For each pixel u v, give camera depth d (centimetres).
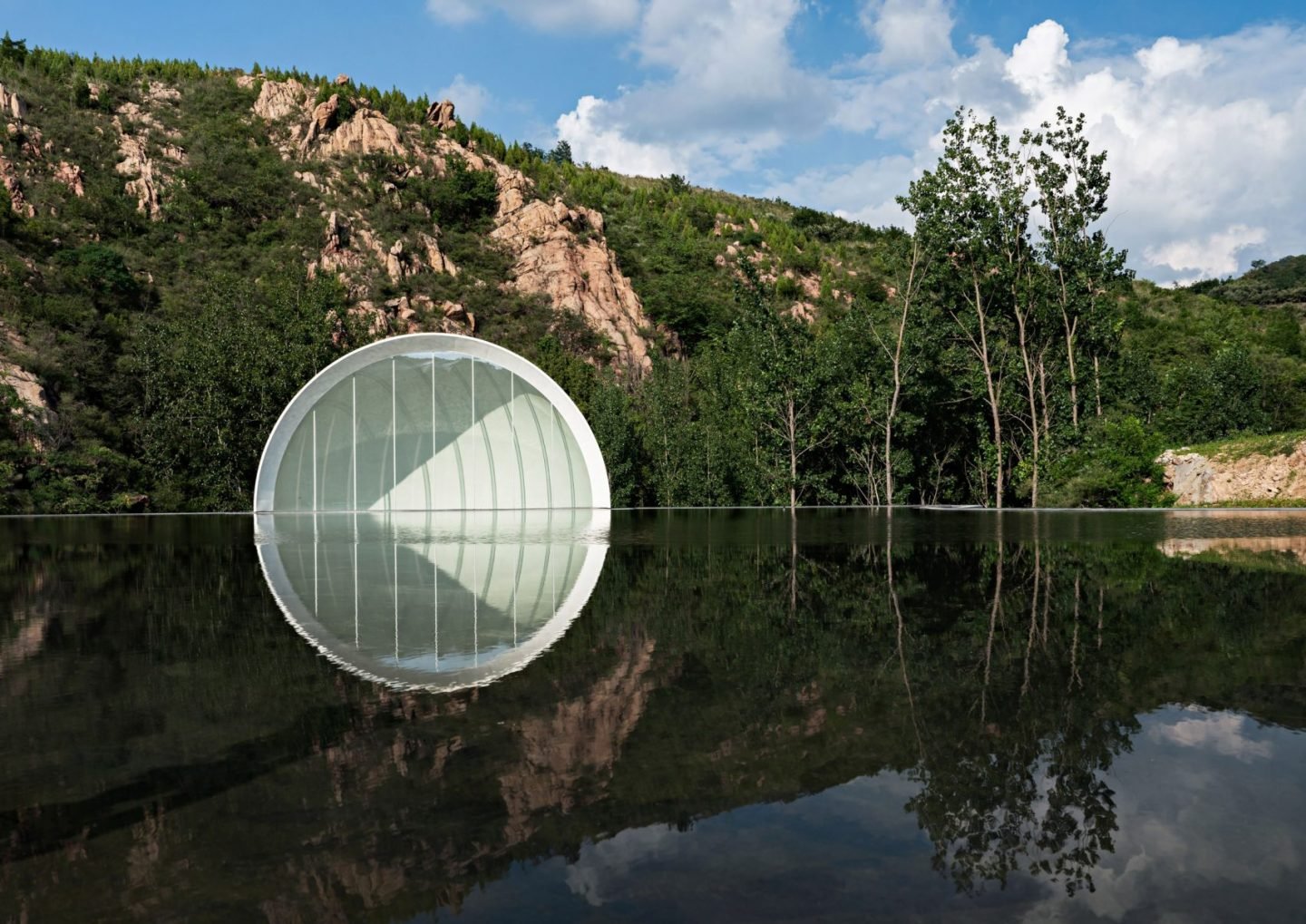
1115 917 172
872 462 3716
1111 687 370
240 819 237
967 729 310
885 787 253
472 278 6162
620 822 231
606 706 350
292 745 305
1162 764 270
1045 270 3262
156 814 242
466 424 3014
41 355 3366
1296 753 280
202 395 3166
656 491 3894
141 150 5994
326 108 6938
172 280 4850
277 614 618
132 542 1391
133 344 3662
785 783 259
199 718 342
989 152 3184
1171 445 3356
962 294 3412
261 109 7112
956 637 494
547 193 7388
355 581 830
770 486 3669
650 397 3991
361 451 2850
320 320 3672
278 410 3256
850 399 3550
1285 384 4462
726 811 237
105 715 350
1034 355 3416
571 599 683
